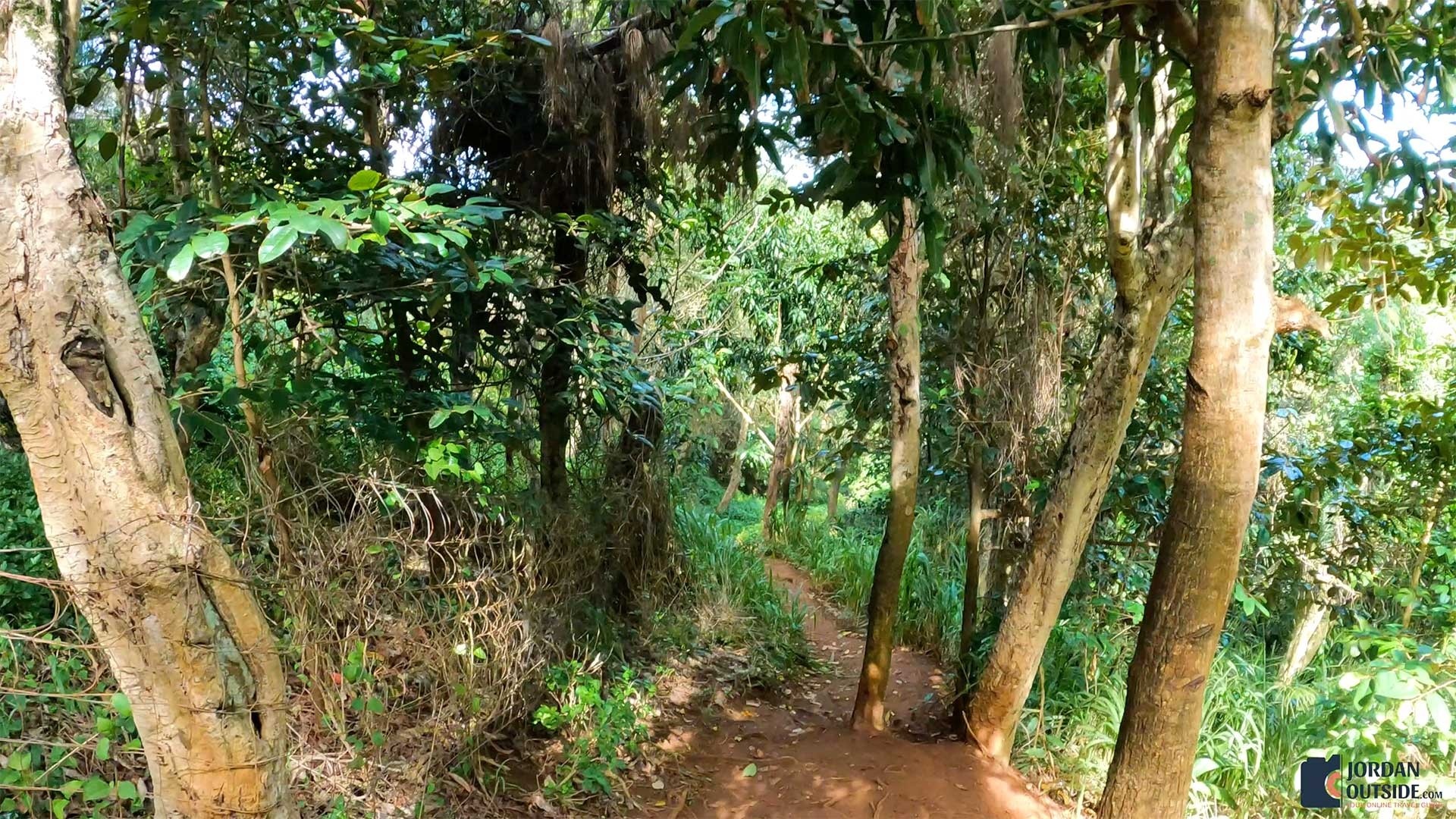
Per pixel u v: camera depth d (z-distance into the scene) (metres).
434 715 3.11
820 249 9.07
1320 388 6.57
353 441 3.36
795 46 2.25
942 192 3.90
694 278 8.86
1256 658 5.02
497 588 3.31
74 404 1.42
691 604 6.13
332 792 2.83
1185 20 2.22
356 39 3.18
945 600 6.20
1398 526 5.39
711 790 3.86
